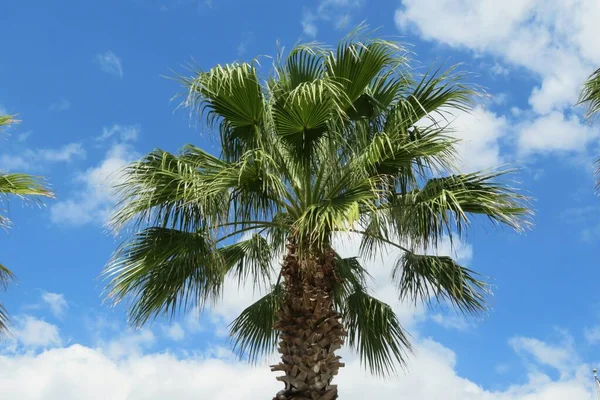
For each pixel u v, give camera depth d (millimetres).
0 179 8102
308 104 7160
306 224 7234
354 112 8164
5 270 8891
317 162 8008
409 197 7992
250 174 7539
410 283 8969
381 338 9000
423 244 7707
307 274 7836
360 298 9102
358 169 7711
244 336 9352
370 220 8250
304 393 7504
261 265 9180
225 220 7664
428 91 8047
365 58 7789
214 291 8062
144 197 7629
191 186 7520
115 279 7836
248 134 7918
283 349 7746
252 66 7414
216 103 7699
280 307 8547
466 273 8625
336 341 7777
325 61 7977
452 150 7539
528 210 7586
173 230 7871
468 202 7703
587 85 8117
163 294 8055
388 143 7309
